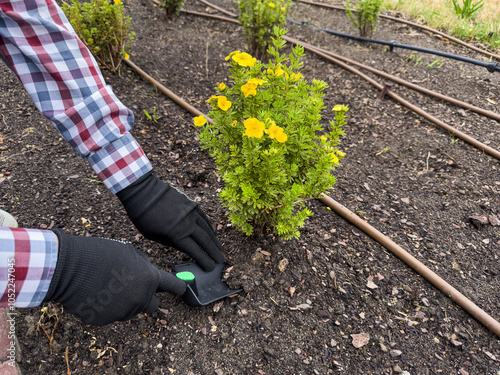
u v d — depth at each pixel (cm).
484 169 251
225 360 138
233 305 156
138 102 295
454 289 167
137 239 178
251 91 132
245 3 379
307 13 551
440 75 376
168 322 149
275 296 160
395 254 185
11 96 276
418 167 255
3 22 92
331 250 184
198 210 135
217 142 155
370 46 440
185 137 263
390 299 165
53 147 236
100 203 199
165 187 121
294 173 146
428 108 321
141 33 421
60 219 185
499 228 207
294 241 184
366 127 297
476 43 453
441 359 145
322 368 138
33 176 210
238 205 145
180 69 359
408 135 287
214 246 140
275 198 152
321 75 370
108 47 317
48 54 96
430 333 153
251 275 165
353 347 146
